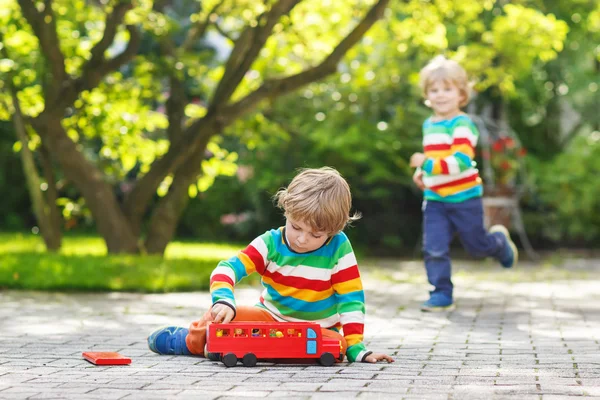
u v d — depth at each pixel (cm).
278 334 391
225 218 1723
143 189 1076
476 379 353
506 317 625
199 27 1149
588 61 1784
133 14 991
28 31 1066
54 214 1109
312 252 408
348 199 391
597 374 368
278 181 1570
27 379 348
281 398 307
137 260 936
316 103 1594
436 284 675
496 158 1379
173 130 1127
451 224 687
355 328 407
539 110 1778
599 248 1702
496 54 1351
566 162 1627
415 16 1197
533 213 1655
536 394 317
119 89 1167
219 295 392
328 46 1205
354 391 322
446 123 686
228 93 1030
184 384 337
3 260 917
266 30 998
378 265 1266
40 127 1025
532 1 1644
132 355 426
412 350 451
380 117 1586
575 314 646
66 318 597
